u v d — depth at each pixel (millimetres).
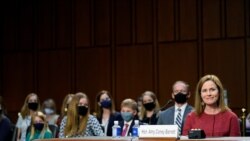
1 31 16531
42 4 16000
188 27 13789
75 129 7016
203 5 13609
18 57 16281
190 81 13633
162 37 14180
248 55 12914
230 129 4691
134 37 14594
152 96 8812
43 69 15867
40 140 3941
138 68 14461
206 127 4758
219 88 4805
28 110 9859
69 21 15570
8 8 16484
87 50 15242
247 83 12852
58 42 15711
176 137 3607
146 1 14469
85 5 15367
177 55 13898
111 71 14844
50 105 12414
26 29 16203
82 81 15250
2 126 8984
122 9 14828
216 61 13328
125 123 7879
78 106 7082
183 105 7090
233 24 13172
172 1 14070
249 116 7703
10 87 16328
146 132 3732
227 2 13289
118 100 14688
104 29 15047
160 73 14117
